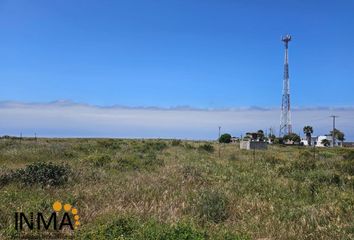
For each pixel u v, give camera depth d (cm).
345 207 1127
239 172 1905
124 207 1001
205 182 1477
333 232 892
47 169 1349
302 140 10838
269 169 2061
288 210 1083
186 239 708
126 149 3209
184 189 1268
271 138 9594
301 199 1291
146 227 750
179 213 983
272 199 1241
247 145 5303
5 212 877
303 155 3375
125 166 1881
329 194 1341
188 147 4159
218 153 3559
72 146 3102
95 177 1445
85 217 891
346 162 2316
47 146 3012
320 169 1959
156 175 1590
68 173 1389
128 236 720
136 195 1123
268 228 904
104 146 3341
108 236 727
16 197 1048
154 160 2239
